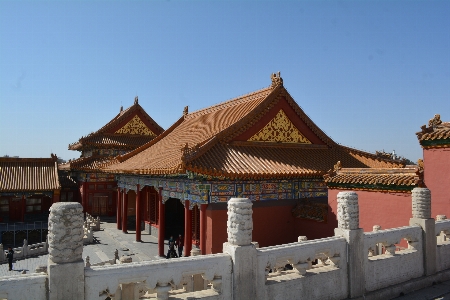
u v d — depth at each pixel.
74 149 56.84
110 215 53.22
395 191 18.78
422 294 13.01
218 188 23.48
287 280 10.48
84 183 52.09
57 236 7.66
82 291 7.79
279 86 29.23
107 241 35.69
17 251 32.97
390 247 13.21
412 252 13.87
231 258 9.61
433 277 14.16
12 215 48.19
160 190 29.33
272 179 25.16
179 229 38.91
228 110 33.66
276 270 11.56
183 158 21.14
